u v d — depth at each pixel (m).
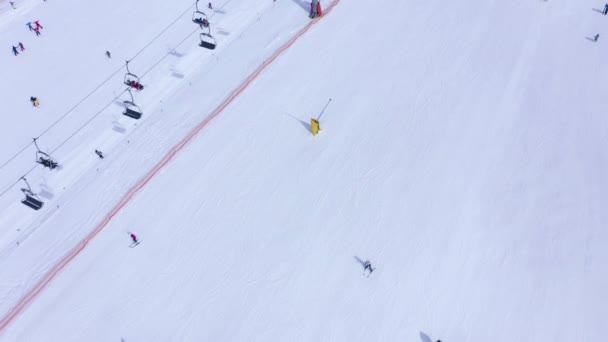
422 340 17.69
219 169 25.20
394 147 25.16
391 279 19.59
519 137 25.11
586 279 19.27
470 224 21.33
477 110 26.75
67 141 29.05
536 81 28.33
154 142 27.67
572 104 26.81
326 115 27.39
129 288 20.52
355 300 19.08
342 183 23.70
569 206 21.84
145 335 18.84
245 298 19.61
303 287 19.72
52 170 27.30
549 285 19.09
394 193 22.91
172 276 20.75
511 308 18.45
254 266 20.69
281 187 23.89
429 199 22.47
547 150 24.38
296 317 18.78
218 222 22.67
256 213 22.84
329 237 21.44
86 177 26.62
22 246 23.42
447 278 19.47
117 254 21.95
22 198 25.88
